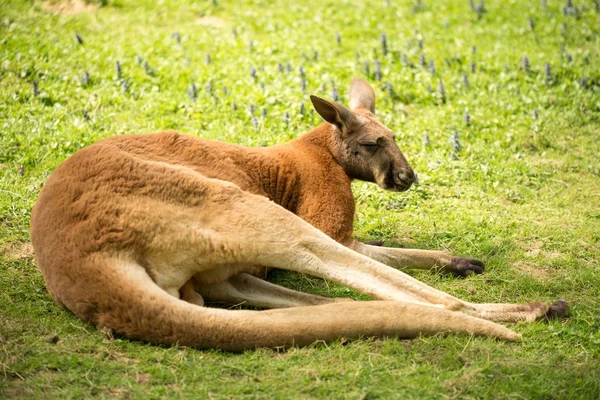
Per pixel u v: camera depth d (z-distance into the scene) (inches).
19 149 613.3
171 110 721.6
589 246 539.5
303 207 498.6
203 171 466.3
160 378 356.8
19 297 431.8
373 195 600.7
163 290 390.9
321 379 358.9
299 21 996.6
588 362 388.8
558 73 839.7
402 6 1067.9
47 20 941.8
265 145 653.3
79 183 411.5
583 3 1055.6
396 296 408.2
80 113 695.1
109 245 391.2
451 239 548.4
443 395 347.6
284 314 381.1
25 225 516.1
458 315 394.9
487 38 962.1
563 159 687.7
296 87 782.5
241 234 406.9
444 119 744.3
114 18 984.9
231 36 939.3
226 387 350.6
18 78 753.6
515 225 566.9
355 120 528.1
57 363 363.3
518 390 356.8
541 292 475.5
